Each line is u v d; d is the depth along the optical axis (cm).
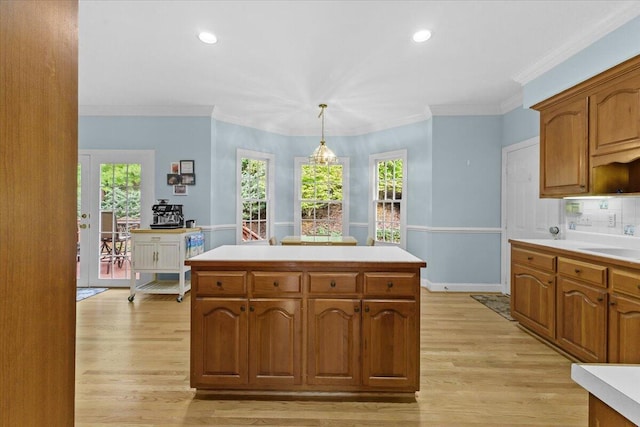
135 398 212
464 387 226
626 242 292
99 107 486
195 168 492
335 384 211
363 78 379
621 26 251
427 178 499
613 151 254
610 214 308
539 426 187
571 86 289
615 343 227
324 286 211
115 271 496
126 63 342
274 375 212
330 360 211
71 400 74
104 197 495
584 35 278
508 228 463
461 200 482
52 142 67
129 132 493
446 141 482
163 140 493
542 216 395
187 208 494
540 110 335
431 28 274
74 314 74
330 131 607
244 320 212
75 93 73
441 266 486
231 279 212
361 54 321
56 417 69
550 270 290
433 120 482
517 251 342
